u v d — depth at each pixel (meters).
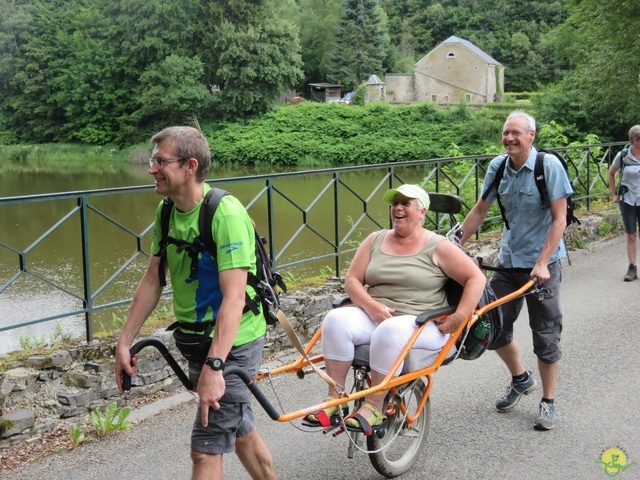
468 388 5.30
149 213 20.80
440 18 120.81
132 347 2.96
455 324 3.70
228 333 2.78
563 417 4.75
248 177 6.40
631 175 8.50
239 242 2.86
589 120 40.66
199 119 66.56
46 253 15.03
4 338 8.82
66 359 4.75
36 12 72.19
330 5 100.81
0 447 4.28
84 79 67.69
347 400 3.25
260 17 67.62
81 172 48.16
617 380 5.40
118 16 71.00
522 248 4.69
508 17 117.38
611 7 29.58
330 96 93.75
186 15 67.38
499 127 57.12
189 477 3.96
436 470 4.01
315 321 6.49
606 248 10.61
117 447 4.34
